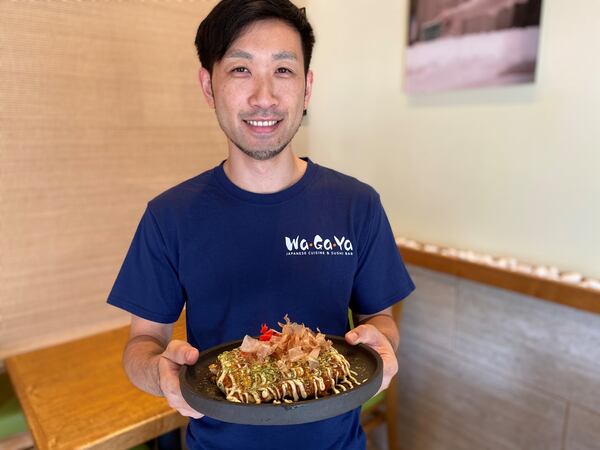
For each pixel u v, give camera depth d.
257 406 0.67
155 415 1.21
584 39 1.37
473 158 1.72
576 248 1.48
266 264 0.94
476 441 1.82
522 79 1.52
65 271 1.65
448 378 1.88
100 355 1.57
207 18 0.89
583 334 1.45
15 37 1.43
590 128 1.40
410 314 1.98
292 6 0.88
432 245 1.92
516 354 1.63
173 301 0.98
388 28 1.93
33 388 1.36
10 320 1.57
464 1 1.63
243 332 0.94
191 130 1.78
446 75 1.74
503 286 1.57
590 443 1.48
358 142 2.15
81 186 1.62
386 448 2.21
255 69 0.86
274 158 0.93
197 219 0.94
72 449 1.09
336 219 0.99
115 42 1.59
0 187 1.48
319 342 0.84
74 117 1.57
